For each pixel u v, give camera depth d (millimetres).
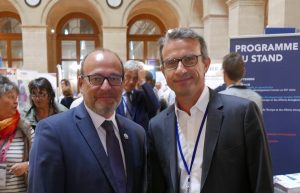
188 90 1404
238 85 2834
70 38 14453
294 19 5289
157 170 1528
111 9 11719
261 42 3223
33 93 2732
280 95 3197
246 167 1362
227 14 9805
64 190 1324
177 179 1422
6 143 2084
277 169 3234
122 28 11789
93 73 1396
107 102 1405
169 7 12352
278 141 3229
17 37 14133
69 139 1360
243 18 7945
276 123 3227
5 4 13141
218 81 5855
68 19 14266
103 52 1453
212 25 9812
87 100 1432
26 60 11578
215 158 1346
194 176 1404
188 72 1395
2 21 14000
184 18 11859
